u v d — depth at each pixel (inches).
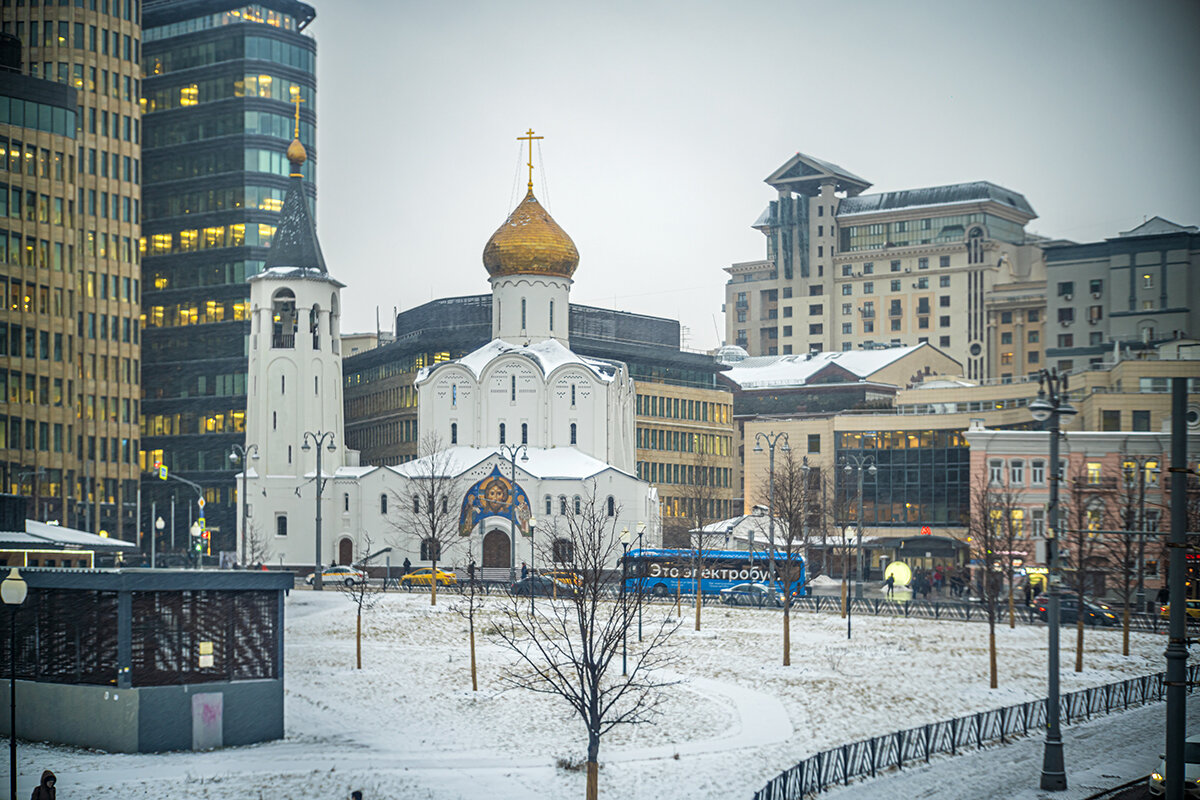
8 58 6102.4
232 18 7618.1
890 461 6028.5
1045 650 3208.7
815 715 2406.5
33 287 5821.9
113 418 6604.3
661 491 7421.3
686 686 2672.2
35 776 1819.6
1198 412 4911.4
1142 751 2123.5
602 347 7185.0
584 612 2172.7
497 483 5536.4
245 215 7460.6
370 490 5782.5
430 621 3560.5
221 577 2081.7
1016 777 1923.0
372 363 7677.2
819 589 5265.8
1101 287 6048.2
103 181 6648.6
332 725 2268.7
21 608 2144.4
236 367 7386.8
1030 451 5068.9
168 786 1774.1
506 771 1927.9
